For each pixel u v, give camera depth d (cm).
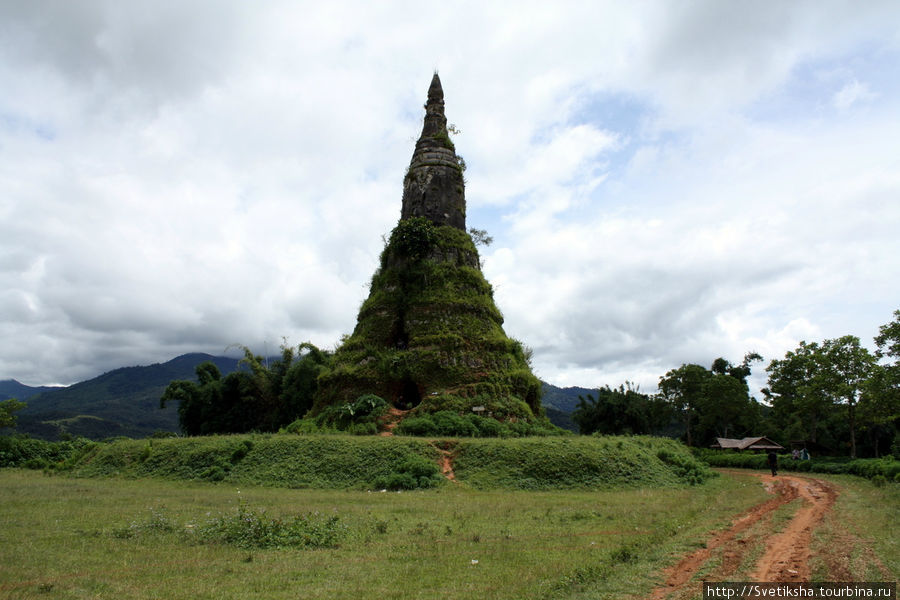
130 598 915
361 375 3838
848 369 4594
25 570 1060
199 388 5438
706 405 6631
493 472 2592
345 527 1477
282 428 3872
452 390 3678
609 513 1753
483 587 970
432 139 4750
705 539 1338
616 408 6125
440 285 4128
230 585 986
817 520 1591
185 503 1952
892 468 2830
